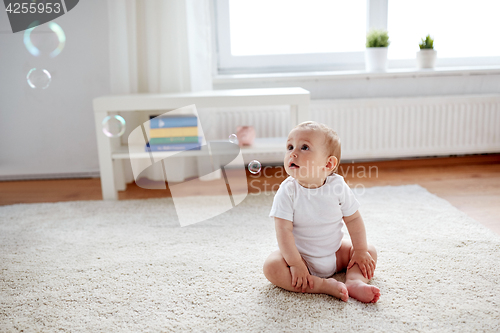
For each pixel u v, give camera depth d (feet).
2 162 7.76
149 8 6.82
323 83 7.98
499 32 8.43
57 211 5.78
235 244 4.50
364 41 8.41
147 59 7.06
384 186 6.55
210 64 7.23
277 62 8.24
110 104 6.01
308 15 8.19
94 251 4.41
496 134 8.11
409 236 4.55
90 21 7.32
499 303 3.20
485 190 6.24
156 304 3.32
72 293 3.52
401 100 7.76
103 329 2.99
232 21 8.08
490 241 4.36
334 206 3.50
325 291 3.35
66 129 7.70
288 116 7.70
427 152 8.08
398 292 3.38
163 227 5.10
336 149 3.51
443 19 8.37
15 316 3.19
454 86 8.18
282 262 3.44
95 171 7.78
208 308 3.23
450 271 3.72
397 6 8.26
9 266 4.07
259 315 3.11
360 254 3.52
